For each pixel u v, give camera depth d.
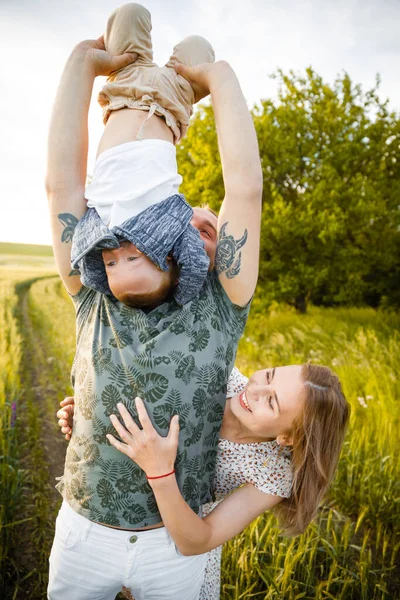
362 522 3.14
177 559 1.31
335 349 6.33
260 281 9.51
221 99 1.32
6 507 2.91
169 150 1.27
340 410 1.42
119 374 1.21
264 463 1.45
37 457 3.94
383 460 3.29
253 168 1.30
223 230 1.33
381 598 2.45
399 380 4.74
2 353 6.06
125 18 1.29
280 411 1.36
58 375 6.67
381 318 9.80
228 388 1.62
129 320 1.23
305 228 8.62
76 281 1.36
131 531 1.26
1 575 2.44
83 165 1.32
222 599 2.25
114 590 1.37
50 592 1.36
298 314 10.57
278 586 2.30
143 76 1.27
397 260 10.69
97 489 1.24
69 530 1.29
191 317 1.26
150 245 1.12
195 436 1.27
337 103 10.20
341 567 2.46
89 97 1.31
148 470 1.17
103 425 1.22
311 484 1.44
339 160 9.88
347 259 9.66
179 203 1.20
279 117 9.85
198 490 1.33
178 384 1.21
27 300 15.34
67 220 1.28
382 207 9.55
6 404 4.36
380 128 10.27
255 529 2.55
